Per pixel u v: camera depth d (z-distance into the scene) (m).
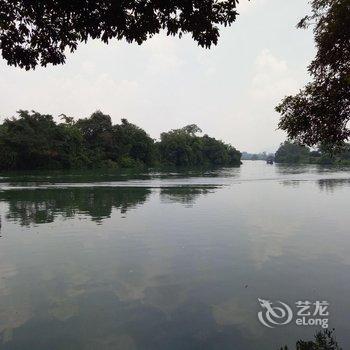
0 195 28.38
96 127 90.44
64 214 19.08
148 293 8.27
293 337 6.36
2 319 7.04
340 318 7.03
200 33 6.71
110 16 6.39
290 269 9.88
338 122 7.99
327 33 7.71
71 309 7.46
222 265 10.27
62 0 6.21
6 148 64.69
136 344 6.14
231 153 141.00
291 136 8.78
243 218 17.80
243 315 7.18
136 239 13.39
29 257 11.14
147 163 101.38
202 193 30.27
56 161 73.94
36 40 6.95
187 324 6.81
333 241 13.01
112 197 27.11
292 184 40.22
